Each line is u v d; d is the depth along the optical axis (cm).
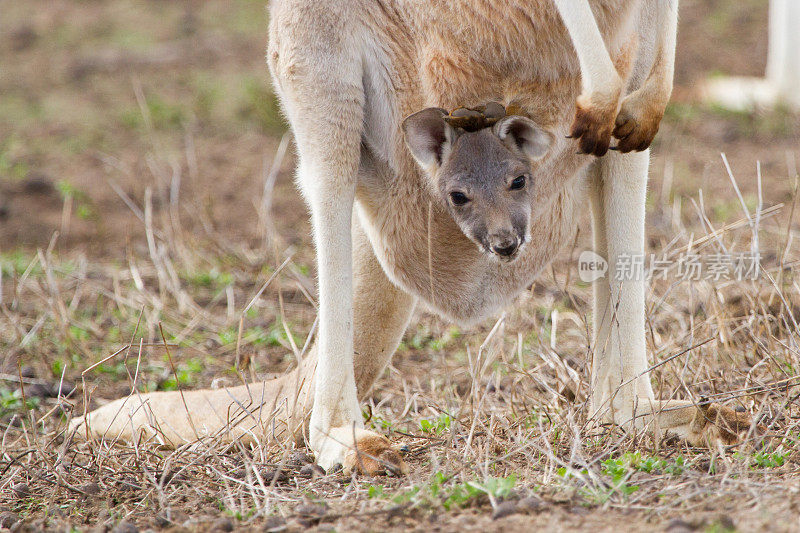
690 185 1684
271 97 2209
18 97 2422
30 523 657
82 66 2616
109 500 712
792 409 771
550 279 1302
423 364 1101
